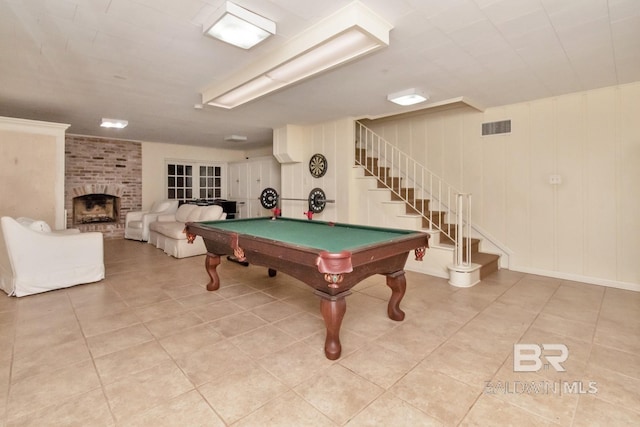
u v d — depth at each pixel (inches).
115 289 143.5
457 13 83.5
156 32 93.0
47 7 80.0
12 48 103.4
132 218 281.4
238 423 61.4
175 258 206.1
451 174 197.5
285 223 155.9
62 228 185.9
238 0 77.1
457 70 123.1
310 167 224.8
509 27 90.9
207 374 77.7
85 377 75.9
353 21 79.3
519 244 174.4
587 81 136.9
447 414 63.8
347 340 95.7
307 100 162.9
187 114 193.8
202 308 121.3
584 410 64.8
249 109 182.4
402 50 105.3
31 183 175.8
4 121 167.2
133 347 90.8
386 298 133.0
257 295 136.9
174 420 62.1
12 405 65.8
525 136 169.3
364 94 153.4
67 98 160.1
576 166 154.9
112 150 284.8
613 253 147.1
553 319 110.3
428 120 206.5
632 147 140.5
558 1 78.3
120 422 61.4
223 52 106.1
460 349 90.0
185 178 333.7
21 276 132.4
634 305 123.2
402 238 101.1
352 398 68.8
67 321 108.1
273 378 76.2
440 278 162.2
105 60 113.0
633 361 83.2
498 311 117.9
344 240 104.3
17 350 88.4
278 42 99.5
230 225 147.3
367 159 220.8
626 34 94.7
